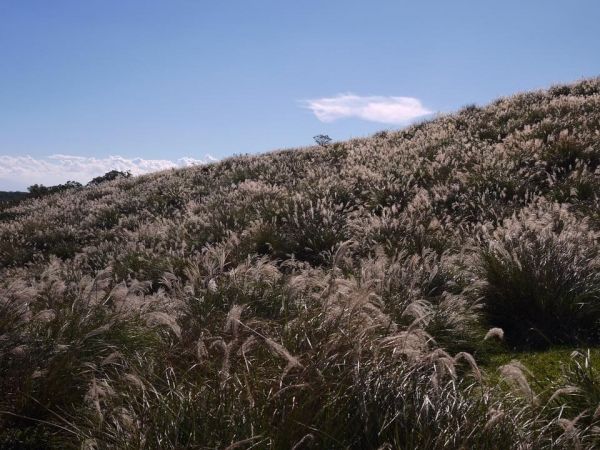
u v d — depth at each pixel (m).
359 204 11.48
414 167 12.41
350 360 3.46
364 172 13.16
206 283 5.91
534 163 10.95
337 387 3.18
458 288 6.05
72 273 9.40
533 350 4.86
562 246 5.95
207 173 19.81
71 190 25.86
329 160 17.02
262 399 3.18
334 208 10.97
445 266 6.44
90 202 18.97
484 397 3.35
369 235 8.55
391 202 11.02
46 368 4.11
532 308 5.33
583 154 10.41
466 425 2.88
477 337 5.16
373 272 5.91
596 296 5.22
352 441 2.90
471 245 7.16
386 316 4.26
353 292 4.24
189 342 4.40
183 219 12.63
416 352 3.36
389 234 8.45
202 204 13.79
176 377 3.84
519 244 6.03
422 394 3.21
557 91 17.88
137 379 3.40
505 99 18.59
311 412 2.94
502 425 2.91
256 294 5.50
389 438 2.87
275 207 11.46
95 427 3.33
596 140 10.94
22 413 3.84
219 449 2.81
